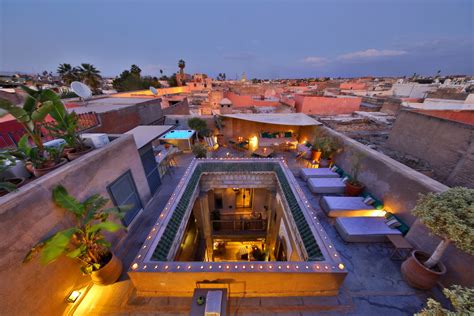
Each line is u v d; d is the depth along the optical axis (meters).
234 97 28.25
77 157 5.57
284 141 15.80
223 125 17.69
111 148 6.30
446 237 4.12
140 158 8.31
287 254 7.85
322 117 16.38
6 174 4.50
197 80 68.38
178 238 5.93
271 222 11.09
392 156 9.78
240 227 13.14
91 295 4.84
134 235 6.96
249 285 4.67
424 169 8.56
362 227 6.59
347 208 7.52
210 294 4.21
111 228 4.26
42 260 3.46
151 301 4.72
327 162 11.60
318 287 4.75
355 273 5.48
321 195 9.16
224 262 4.62
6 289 3.34
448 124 8.00
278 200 9.54
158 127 10.42
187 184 7.91
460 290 2.75
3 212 3.31
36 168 4.73
